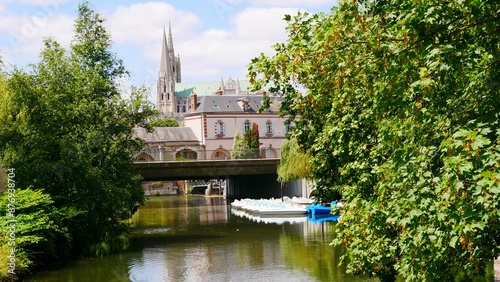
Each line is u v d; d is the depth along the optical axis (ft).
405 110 31.76
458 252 32.83
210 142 346.13
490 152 25.77
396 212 31.78
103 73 136.77
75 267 97.35
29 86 109.50
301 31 38.83
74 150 109.70
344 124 48.83
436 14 28.32
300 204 196.13
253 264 96.63
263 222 167.94
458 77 31.99
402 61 31.68
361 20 33.37
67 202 110.73
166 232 148.25
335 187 58.49
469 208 26.35
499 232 31.09
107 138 124.57
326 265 92.38
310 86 43.83
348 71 34.50
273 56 39.27
